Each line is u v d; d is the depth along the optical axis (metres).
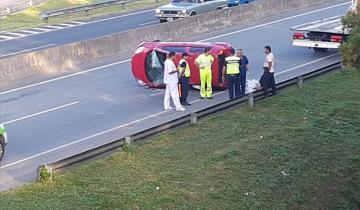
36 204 13.84
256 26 36.25
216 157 16.97
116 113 20.91
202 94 22.45
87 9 44.81
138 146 17.31
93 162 16.09
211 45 23.23
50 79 25.81
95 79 25.66
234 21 36.53
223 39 32.94
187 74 21.31
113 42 29.92
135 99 22.62
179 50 23.14
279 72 26.19
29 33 38.69
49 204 13.85
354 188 17.14
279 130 19.28
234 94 21.97
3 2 51.03
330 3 43.72
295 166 17.33
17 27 40.88
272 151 17.88
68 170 15.52
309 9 41.56
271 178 16.50
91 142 18.05
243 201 15.23
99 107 21.64
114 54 29.80
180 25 33.41
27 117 20.64
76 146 17.73
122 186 15.00
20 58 26.17
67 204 13.91
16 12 46.69
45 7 49.31
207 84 22.38
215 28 35.25
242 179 16.19
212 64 22.86
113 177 15.42
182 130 18.70
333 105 21.86
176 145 17.61
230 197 15.27
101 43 29.34
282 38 33.03
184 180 15.67
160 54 23.31
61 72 26.94
